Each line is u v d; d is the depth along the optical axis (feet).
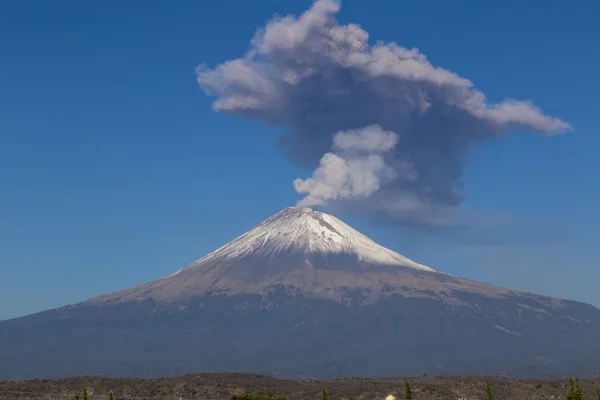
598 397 483.10
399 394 648.38
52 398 587.27
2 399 575.38
